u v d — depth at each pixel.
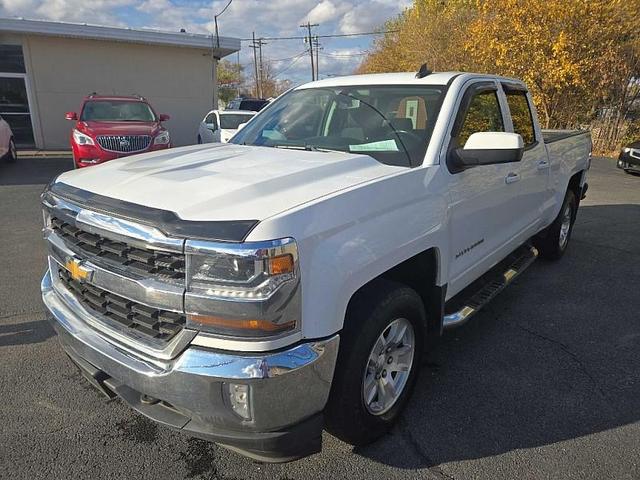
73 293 2.64
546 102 19.39
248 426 2.04
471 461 2.59
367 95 3.57
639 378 3.41
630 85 18.94
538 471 2.53
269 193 2.23
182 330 2.05
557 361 3.63
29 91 17.84
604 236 7.13
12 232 6.90
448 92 3.30
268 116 3.96
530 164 4.32
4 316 4.20
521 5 18.41
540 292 4.96
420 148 3.00
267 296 1.92
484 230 3.58
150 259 2.07
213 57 20.00
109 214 2.18
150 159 3.02
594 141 19.89
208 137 14.48
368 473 2.50
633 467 2.56
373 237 2.36
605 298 4.82
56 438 2.72
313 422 2.19
